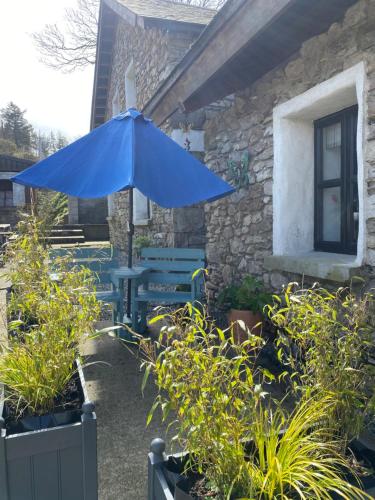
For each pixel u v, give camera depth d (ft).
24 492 4.68
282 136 10.70
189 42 17.74
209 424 3.95
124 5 19.40
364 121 7.88
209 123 14.97
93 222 49.32
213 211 14.90
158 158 11.02
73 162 11.13
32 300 6.54
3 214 49.80
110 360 11.02
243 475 3.95
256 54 10.16
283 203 10.78
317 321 5.12
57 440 4.75
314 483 3.65
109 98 34.22
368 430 6.29
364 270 7.97
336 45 8.65
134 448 6.99
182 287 15.05
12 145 111.55
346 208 9.77
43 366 5.43
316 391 5.13
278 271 11.08
